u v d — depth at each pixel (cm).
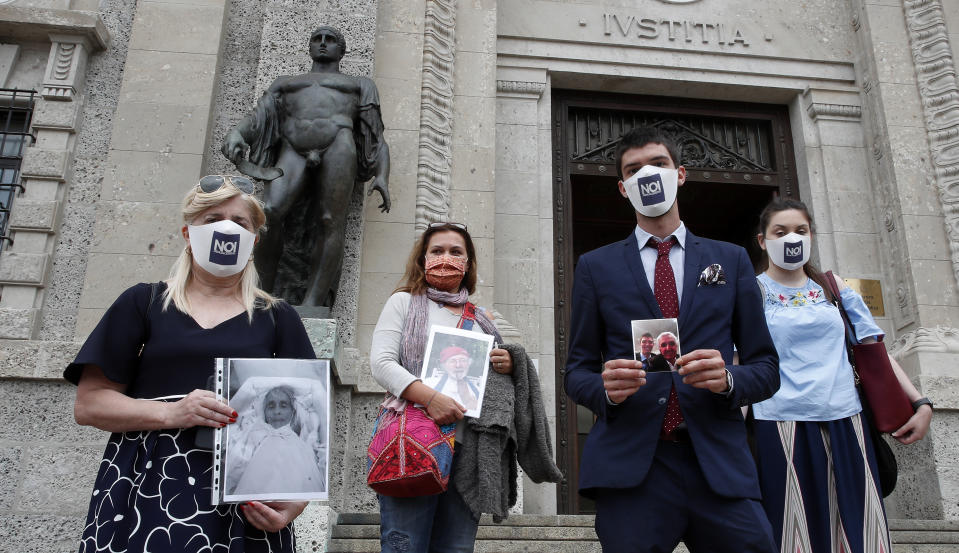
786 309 353
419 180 643
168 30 660
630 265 285
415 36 693
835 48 806
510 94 765
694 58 793
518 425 306
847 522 310
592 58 780
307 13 648
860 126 781
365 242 616
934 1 772
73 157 635
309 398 237
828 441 326
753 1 820
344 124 565
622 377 247
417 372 301
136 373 246
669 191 288
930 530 504
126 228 591
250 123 559
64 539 480
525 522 475
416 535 284
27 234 604
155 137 621
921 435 333
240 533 226
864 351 341
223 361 234
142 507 221
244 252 258
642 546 250
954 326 667
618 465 257
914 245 695
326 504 428
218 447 225
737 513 248
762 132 814
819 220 749
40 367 513
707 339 267
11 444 497
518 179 734
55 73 646
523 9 789
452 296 320
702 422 256
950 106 732
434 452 278
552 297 699
